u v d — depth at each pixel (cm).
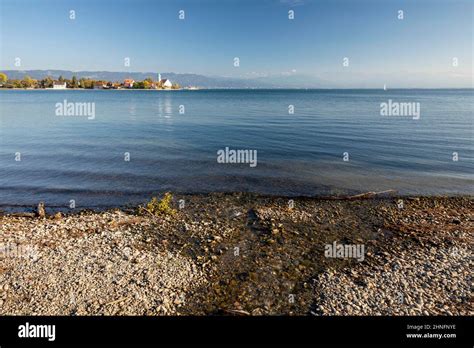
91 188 2022
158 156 2766
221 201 1819
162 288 1000
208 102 10750
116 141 3406
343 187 2044
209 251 1245
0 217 1579
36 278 1034
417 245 1311
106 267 1101
